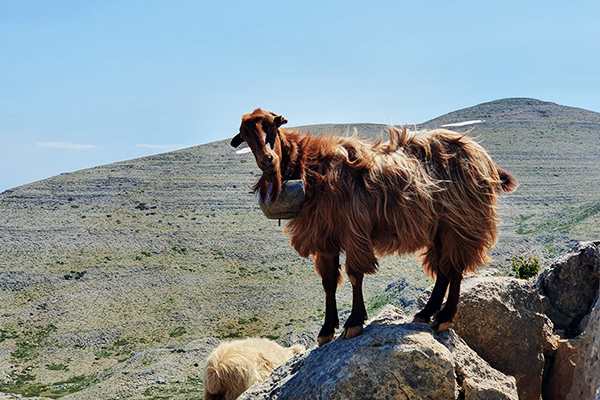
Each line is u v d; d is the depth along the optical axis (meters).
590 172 185.12
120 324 113.56
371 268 5.58
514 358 6.52
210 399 7.21
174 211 175.38
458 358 5.61
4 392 85.62
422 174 5.77
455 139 6.02
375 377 5.05
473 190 5.88
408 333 5.39
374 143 6.12
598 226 125.12
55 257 141.12
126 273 135.50
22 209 170.50
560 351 6.84
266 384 6.28
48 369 96.19
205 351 91.31
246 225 168.25
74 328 111.00
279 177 5.39
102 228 159.00
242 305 122.88
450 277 6.00
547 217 146.12
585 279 7.87
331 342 5.89
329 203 5.54
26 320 113.25
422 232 5.70
